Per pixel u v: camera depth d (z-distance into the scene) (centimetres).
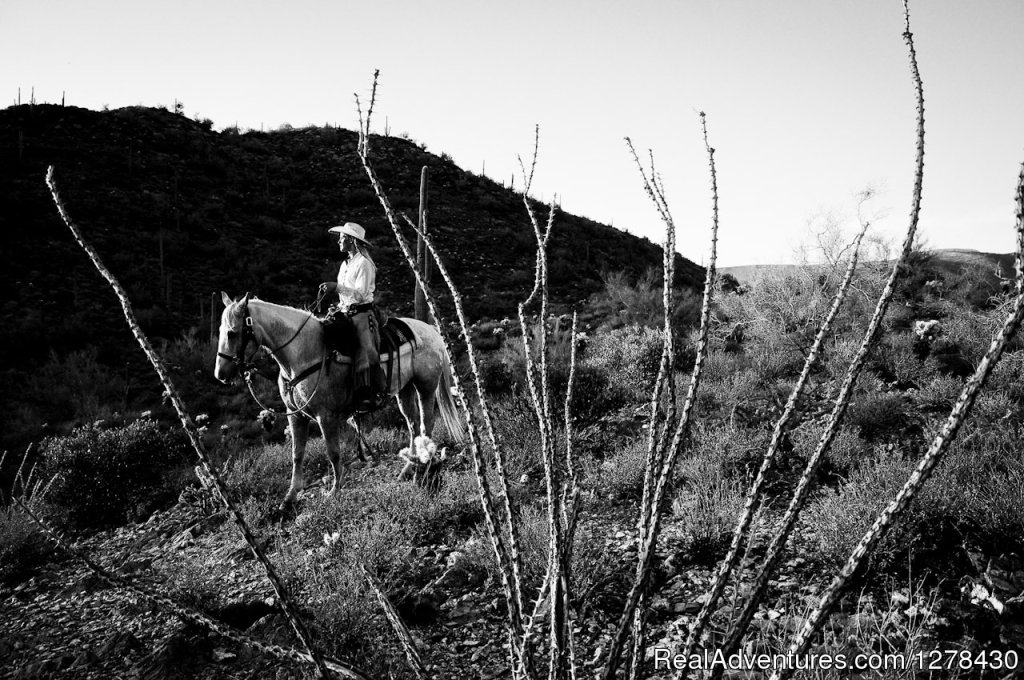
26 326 1664
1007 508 397
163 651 370
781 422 106
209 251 2495
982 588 348
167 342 1722
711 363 923
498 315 2044
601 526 509
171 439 841
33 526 618
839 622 326
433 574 469
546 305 124
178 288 2169
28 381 1404
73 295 1942
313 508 607
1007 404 613
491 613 401
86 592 504
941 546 397
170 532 636
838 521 411
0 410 1247
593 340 1253
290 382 645
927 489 422
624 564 425
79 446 745
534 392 119
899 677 269
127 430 809
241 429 1103
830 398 717
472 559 466
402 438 898
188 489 712
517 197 3922
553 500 113
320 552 500
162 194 2914
